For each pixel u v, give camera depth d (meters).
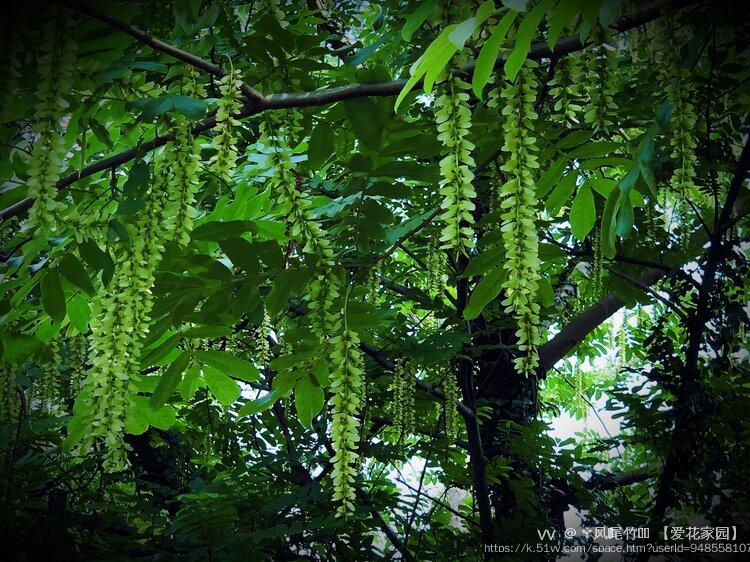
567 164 2.51
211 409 4.54
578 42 1.95
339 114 2.44
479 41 1.79
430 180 2.30
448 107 1.78
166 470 4.62
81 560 3.25
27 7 1.80
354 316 2.14
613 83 1.99
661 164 3.89
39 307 2.95
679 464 4.51
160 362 2.81
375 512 4.21
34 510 3.62
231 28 2.41
